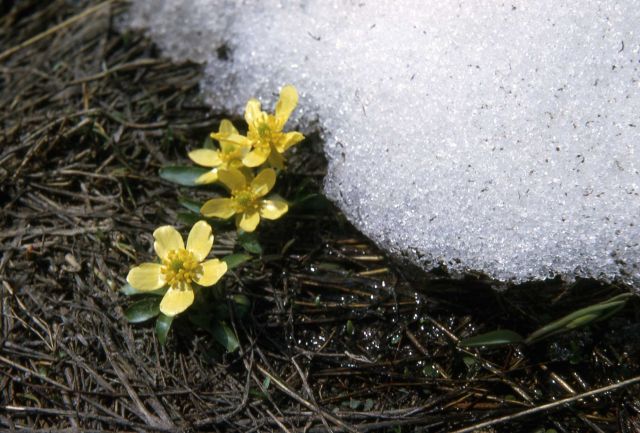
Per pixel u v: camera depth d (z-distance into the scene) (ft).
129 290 1.25
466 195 1.23
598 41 1.23
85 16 1.49
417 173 1.25
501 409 1.19
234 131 1.30
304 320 1.25
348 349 1.24
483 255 1.22
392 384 1.21
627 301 1.22
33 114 1.40
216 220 1.30
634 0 1.23
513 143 1.23
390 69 1.29
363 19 1.32
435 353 1.23
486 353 1.22
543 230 1.21
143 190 1.34
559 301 1.23
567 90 1.23
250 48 1.38
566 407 1.19
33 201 1.34
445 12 1.28
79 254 1.29
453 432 1.18
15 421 1.20
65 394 1.22
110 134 1.38
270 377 1.21
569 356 1.21
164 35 1.45
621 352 1.21
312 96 1.32
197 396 1.20
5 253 1.30
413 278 1.26
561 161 1.22
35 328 1.25
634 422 1.18
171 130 1.36
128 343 1.24
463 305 1.24
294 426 1.19
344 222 1.30
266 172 1.26
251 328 1.24
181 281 1.21
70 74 1.44
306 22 1.35
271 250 1.29
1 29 1.50
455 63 1.26
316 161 1.33
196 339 1.24
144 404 1.20
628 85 1.22
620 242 1.19
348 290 1.27
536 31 1.25
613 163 1.21
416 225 1.25
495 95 1.24
